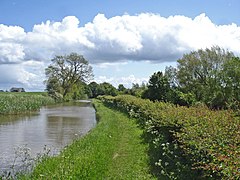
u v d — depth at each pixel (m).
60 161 8.98
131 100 28.59
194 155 7.00
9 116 32.38
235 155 5.35
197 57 55.22
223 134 6.84
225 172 5.04
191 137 7.36
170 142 10.66
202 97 40.97
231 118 8.43
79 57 79.88
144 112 18.75
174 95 29.73
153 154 11.60
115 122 21.97
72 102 73.38
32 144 16.22
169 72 53.78
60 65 79.12
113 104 43.81
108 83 115.69
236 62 38.50
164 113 12.34
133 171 10.00
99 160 9.97
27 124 25.27
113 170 10.29
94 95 111.44
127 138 15.95
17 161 12.17
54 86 78.12
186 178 7.97
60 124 25.52
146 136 15.13
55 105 57.72
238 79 36.41
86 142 12.68
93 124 25.55
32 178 7.79
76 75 80.31
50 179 6.99
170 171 9.20
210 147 6.18
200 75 54.69
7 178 8.56
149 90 32.59
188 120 9.26
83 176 7.87
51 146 15.66
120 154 12.48
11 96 39.81
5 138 18.12
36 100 44.16
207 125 7.96
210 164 5.62
